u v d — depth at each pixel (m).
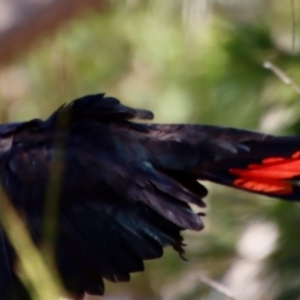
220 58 10.55
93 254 7.15
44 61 13.97
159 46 14.04
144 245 7.11
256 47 10.20
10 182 7.42
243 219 10.06
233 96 10.41
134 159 7.34
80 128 7.56
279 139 7.39
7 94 15.40
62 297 6.98
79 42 14.58
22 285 6.88
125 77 15.86
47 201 7.05
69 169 7.34
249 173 7.36
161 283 10.75
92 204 7.24
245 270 9.88
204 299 10.02
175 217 7.09
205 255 10.07
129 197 7.20
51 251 6.42
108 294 13.69
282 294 9.59
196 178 7.44
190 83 11.54
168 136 7.46
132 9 11.24
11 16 12.74
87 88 15.54
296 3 10.61
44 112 14.49
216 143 7.39
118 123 7.60
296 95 9.96
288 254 9.77
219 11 10.12
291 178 7.33
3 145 7.66
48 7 12.74
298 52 10.05
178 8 10.72
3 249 7.01
